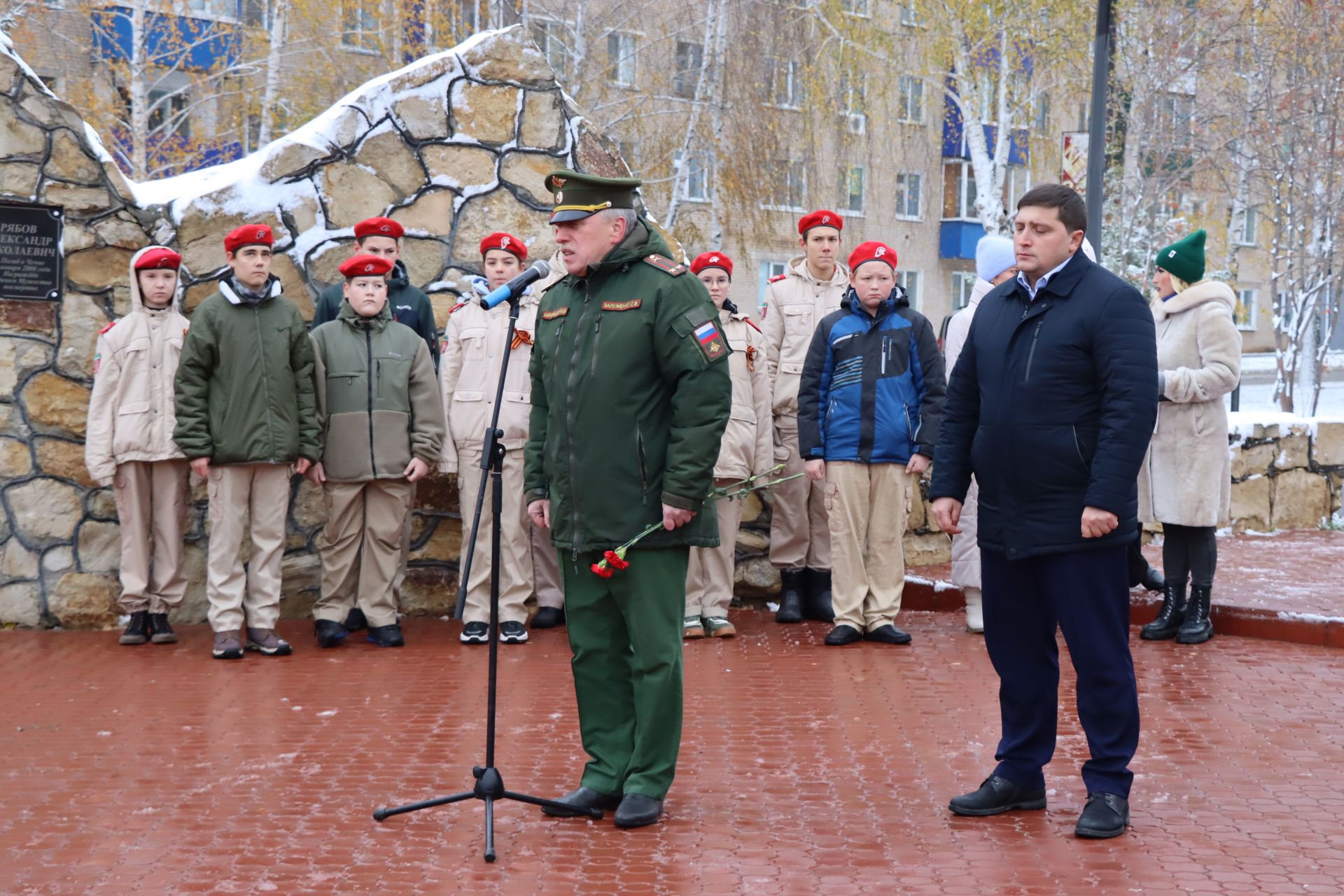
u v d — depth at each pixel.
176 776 4.93
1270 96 20.98
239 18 23.20
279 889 3.81
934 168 33.56
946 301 34.59
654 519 4.41
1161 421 7.29
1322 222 20.17
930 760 5.11
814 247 8.15
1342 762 5.02
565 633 7.76
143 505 7.33
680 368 4.37
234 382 7.06
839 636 7.33
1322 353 21.30
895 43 25.94
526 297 7.66
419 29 22.59
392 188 8.28
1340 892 3.72
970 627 7.67
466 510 7.52
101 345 7.24
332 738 5.43
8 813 4.52
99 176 7.71
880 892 3.76
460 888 3.81
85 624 7.70
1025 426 4.33
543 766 5.04
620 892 3.77
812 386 7.45
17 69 7.56
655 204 23.48
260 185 8.04
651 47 23.05
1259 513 11.16
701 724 5.64
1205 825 4.32
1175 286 7.31
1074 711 5.88
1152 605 7.84
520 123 8.52
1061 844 4.16
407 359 7.46
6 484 7.60
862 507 7.36
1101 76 10.75
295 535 8.02
